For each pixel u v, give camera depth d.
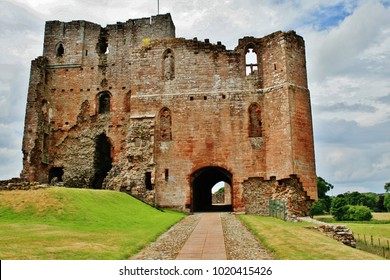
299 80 34.56
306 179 32.84
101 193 29.31
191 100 36.62
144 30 43.66
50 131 43.38
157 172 35.81
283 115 33.59
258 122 35.53
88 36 45.03
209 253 14.78
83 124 43.34
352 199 63.44
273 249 15.18
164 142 36.28
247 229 21.89
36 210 22.05
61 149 43.06
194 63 37.25
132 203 30.56
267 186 34.06
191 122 36.28
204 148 35.69
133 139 36.34
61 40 45.16
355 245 22.36
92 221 21.44
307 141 33.72
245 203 34.19
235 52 36.84
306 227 22.58
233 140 35.41
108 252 13.95
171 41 37.94
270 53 35.44
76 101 43.75
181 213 33.72
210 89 36.59
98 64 44.12
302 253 14.18
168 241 17.86
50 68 44.50
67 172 42.50
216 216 30.89
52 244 14.66
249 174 34.56
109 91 43.38
